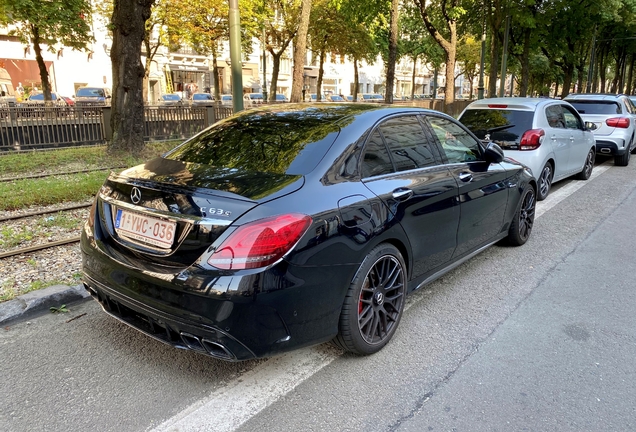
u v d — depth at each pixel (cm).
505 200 489
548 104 802
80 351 326
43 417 260
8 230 580
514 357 328
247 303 246
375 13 1966
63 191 769
